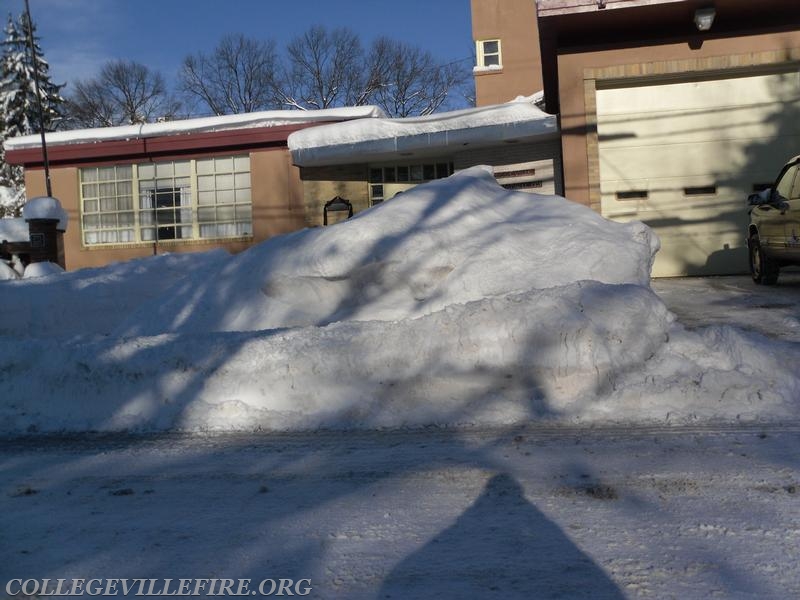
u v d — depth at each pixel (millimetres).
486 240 7484
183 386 6535
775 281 10734
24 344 7109
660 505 4043
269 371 6379
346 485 4645
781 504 3984
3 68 44000
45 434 6418
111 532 4055
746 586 3164
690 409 5668
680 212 12852
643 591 3150
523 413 5863
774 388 5785
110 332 8922
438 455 5141
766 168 12594
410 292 7340
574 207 8297
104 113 54812
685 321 8336
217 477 4941
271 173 16750
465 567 3438
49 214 14750
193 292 8094
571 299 6203
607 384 5918
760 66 12375
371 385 6215
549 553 3543
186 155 17359
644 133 12922
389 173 16469
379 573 3424
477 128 14070
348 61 49250
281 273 7637
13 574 3586
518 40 24594
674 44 12492
